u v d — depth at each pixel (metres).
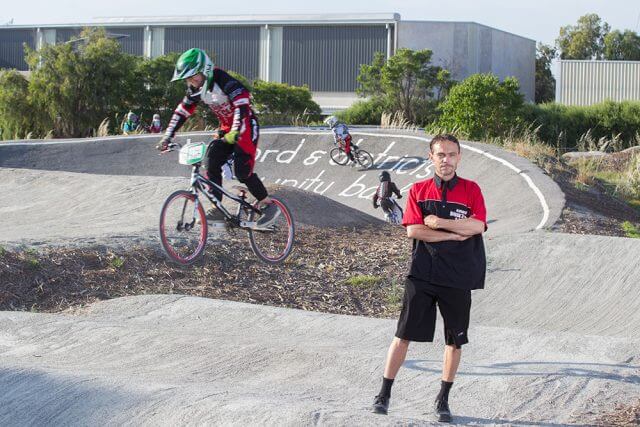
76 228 13.86
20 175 20.02
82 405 5.22
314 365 6.57
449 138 5.10
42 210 16.83
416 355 7.10
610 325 9.95
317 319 8.71
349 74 53.53
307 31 54.41
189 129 33.84
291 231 8.87
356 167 24.66
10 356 7.05
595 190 19.88
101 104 35.50
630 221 17.33
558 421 5.20
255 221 8.43
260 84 42.31
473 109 25.94
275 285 11.11
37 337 7.62
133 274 10.50
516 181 19.42
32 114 35.19
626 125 42.00
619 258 12.09
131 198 16.88
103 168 26.20
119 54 36.03
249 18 55.44
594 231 15.53
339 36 53.72
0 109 35.06
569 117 42.78
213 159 7.94
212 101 7.69
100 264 10.55
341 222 15.38
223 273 11.12
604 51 75.00
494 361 6.86
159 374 6.29
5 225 15.26
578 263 12.13
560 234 13.46
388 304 10.95
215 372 6.44
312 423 4.62
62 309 9.30
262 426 4.64
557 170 20.83
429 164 23.56
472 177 21.06
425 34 51.91
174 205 13.40
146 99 36.69
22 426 5.07
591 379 6.00
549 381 5.94
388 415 5.04
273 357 6.79
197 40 56.84
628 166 25.30
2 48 60.09
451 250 5.02
